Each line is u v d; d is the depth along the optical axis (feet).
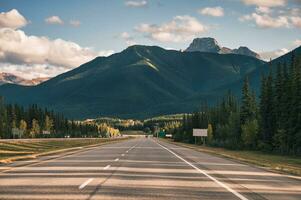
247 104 352.90
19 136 469.16
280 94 283.38
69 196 44.57
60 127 652.48
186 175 69.36
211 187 54.24
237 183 59.47
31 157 114.62
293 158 205.98
